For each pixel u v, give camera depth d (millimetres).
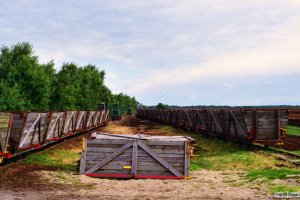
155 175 12164
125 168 12164
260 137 18812
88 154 12195
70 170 13062
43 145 17547
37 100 35375
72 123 25141
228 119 21562
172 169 12094
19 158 14867
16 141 13930
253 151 17562
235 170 13414
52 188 9750
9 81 33438
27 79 34312
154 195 9000
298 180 10281
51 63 43625
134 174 12023
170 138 12914
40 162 14453
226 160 15570
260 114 18797
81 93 55531
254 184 10320
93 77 64875
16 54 35656
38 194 8914
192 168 14031
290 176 10789
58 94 43438
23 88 34000
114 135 13180
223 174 12633
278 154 16250
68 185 10273
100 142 12188
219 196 8836
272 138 18922
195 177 12203
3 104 30234
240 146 19781
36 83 34469
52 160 15273
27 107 33219
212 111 24719
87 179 11297
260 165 13867
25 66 34125
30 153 16375
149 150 12164
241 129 19609
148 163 12211
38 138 16578
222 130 22656
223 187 10180
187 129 33844
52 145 20328
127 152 12227
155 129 40344
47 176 11523
